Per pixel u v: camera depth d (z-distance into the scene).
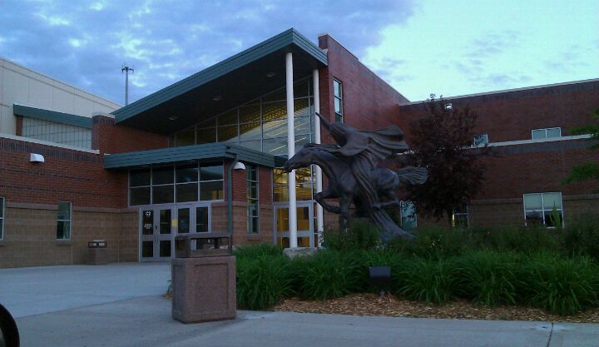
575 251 10.84
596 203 26.02
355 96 28.67
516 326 7.97
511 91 33.22
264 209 25.91
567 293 8.80
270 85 27.53
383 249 11.41
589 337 7.14
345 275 10.44
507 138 33.00
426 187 23.98
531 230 11.84
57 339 7.54
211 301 8.67
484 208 27.92
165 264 22.62
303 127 27.11
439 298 9.48
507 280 9.27
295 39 23.58
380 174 14.09
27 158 21.98
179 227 24.66
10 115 29.91
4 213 20.97
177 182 25.09
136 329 8.14
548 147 27.16
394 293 10.27
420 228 12.52
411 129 26.02
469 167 24.38
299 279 10.49
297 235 26.17
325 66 26.20
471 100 33.97
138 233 25.47
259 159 25.44
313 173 26.27
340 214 13.87
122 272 18.36
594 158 26.25
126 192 26.11
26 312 9.82
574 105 32.03
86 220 24.31
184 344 7.15
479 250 10.63
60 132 28.50
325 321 8.60
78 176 24.16
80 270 19.64
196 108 27.98
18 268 20.80
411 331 7.75
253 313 9.41
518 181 27.53
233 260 8.91
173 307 8.95
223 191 23.91
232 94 27.48
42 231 22.31
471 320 8.52
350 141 13.96
